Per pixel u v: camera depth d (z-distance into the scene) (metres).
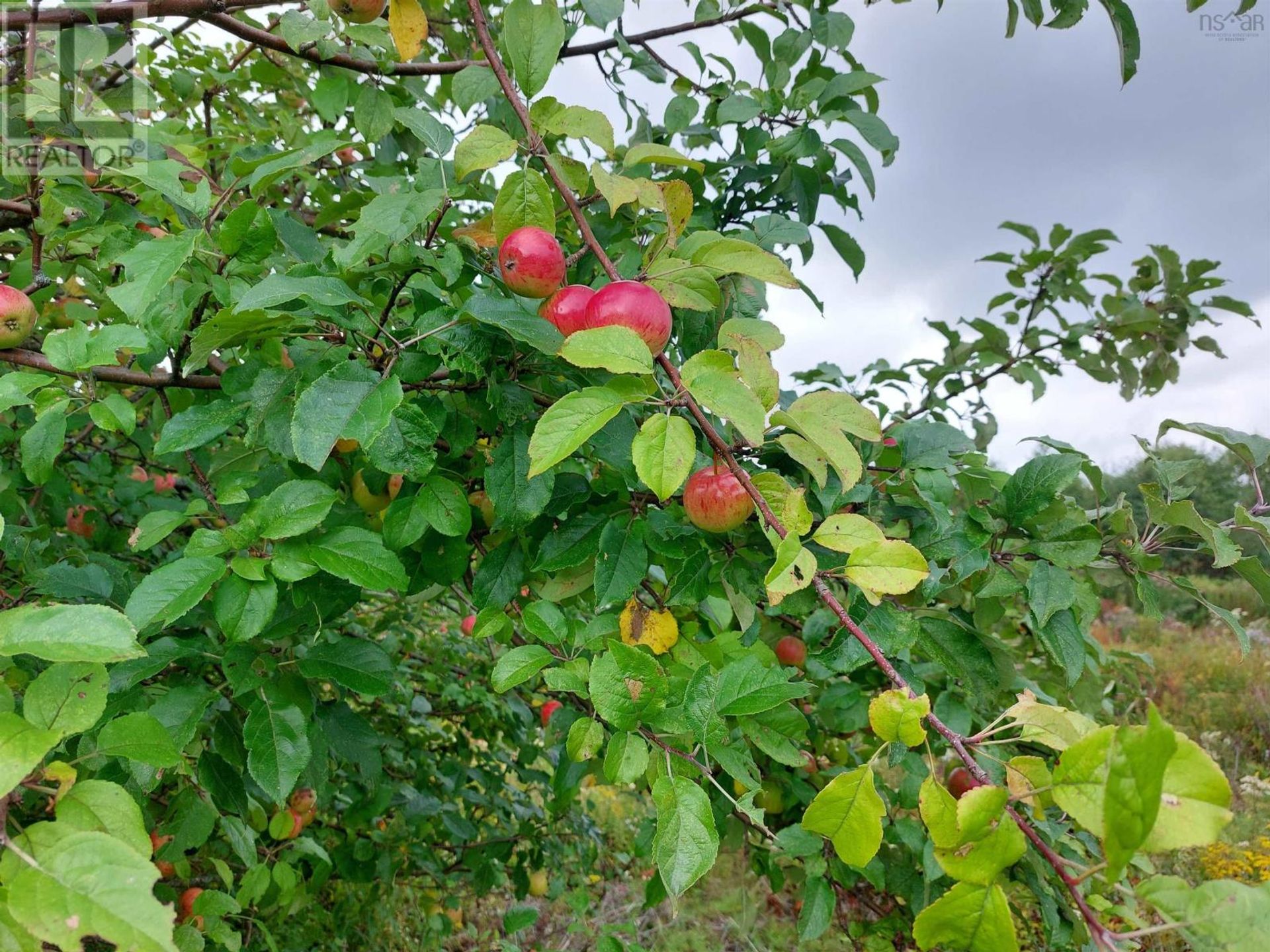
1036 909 2.86
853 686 2.35
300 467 1.77
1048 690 2.33
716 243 1.29
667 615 1.52
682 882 0.99
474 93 1.74
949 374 3.22
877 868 2.04
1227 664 8.77
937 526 1.66
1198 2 1.78
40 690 0.88
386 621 3.27
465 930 3.96
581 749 1.30
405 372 1.40
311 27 1.78
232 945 1.49
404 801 3.16
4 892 0.72
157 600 1.18
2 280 1.94
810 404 1.25
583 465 2.04
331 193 2.66
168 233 1.95
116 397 1.36
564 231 1.82
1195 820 0.65
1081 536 1.63
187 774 1.57
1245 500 12.75
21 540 1.84
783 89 2.20
